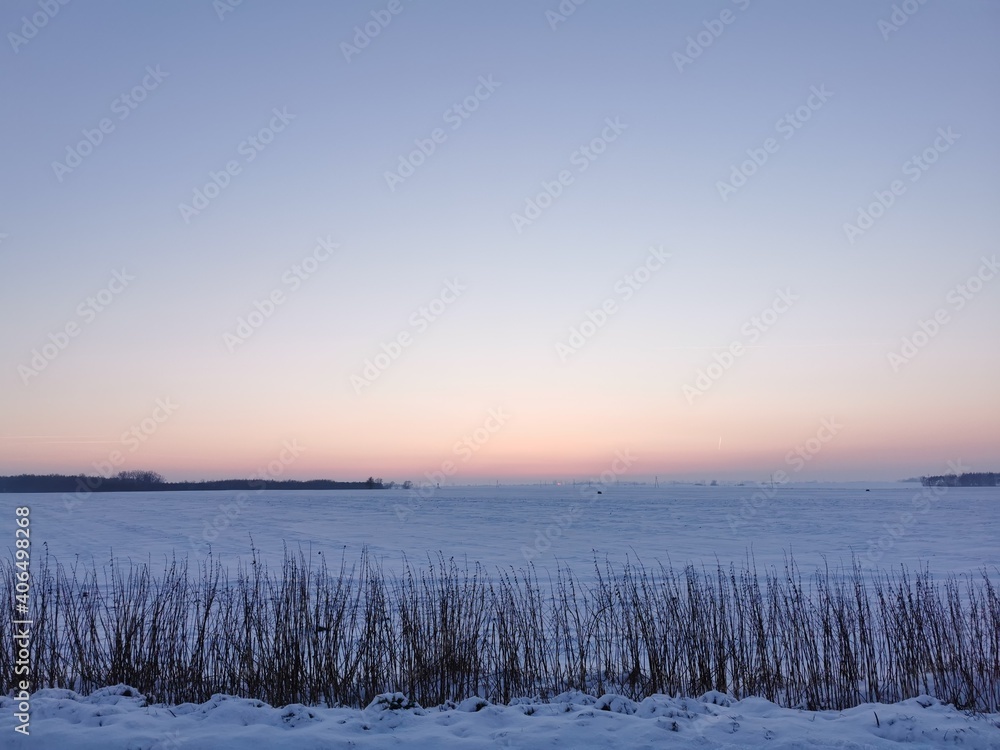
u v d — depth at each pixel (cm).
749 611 942
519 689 796
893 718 633
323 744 553
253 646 838
